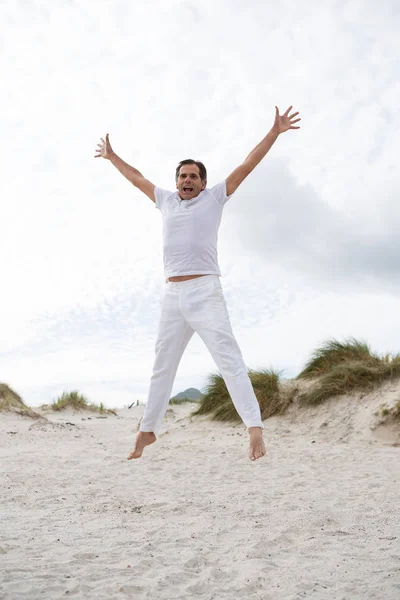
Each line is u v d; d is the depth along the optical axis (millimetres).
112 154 4422
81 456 9711
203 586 3340
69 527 4738
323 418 10891
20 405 16797
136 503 5883
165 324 3898
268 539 4359
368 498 5902
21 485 6828
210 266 3814
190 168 3943
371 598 3098
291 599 3092
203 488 6793
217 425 11922
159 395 3961
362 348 12805
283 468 8008
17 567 3551
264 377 12523
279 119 3963
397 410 10055
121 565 3678
